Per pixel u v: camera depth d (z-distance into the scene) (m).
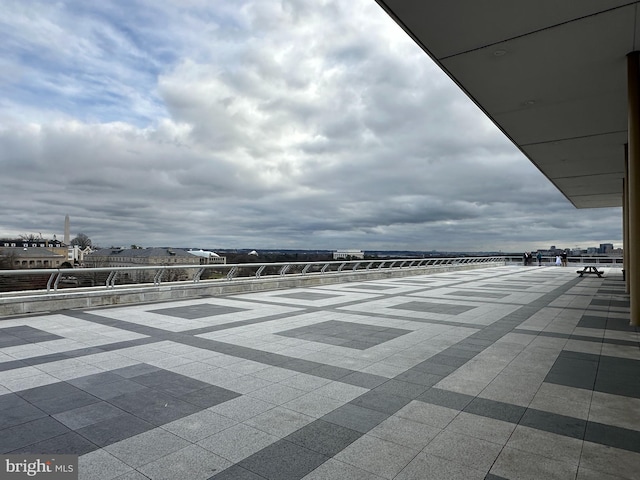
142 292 12.20
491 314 10.83
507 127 13.49
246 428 3.90
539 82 10.01
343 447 3.54
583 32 7.74
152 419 4.09
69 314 10.04
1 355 6.40
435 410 4.36
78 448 3.50
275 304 12.19
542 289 18.02
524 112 12.04
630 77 8.82
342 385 5.14
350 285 18.95
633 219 9.26
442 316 10.44
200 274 14.45
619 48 8.39
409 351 6.86
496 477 3.07
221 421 4.06
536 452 3.46
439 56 8.70
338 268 21.47
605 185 25.19
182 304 12.02
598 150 16.44
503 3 6.84
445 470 3.17
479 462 3.29
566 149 16.33
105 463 3.25
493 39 7.99
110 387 5.00
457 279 23.84
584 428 3.94
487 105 11.52
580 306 12.51
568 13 7.12
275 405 4.48
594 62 8.98
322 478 3.05
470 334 8.25
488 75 9.62
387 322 9.49
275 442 3.62
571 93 10.64
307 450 3.48
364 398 4.71
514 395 4.83
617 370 5.84
